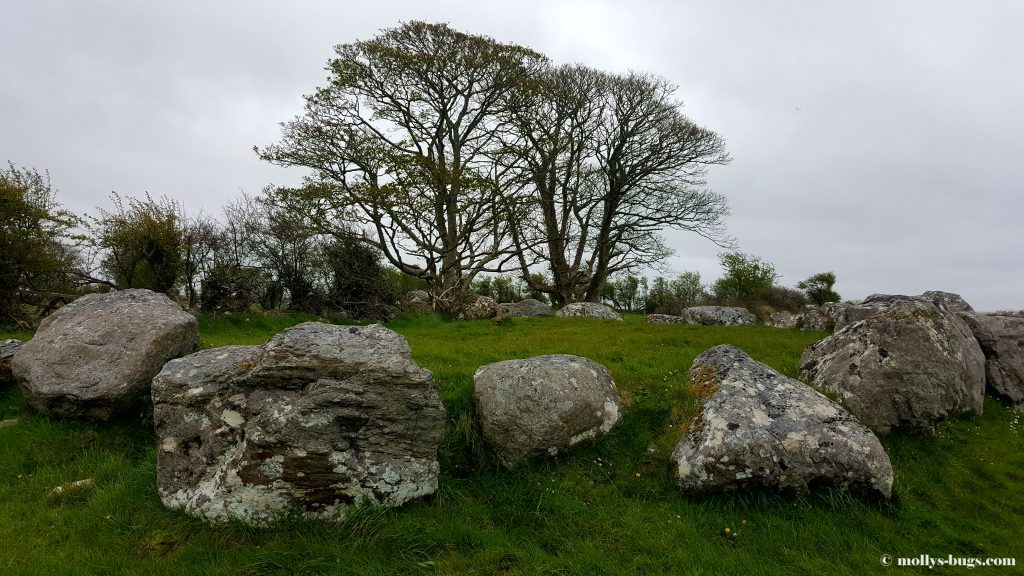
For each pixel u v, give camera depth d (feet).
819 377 30.22
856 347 29.27
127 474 22.15
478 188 82.33
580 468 23.31
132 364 25.29
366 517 19.11
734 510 21.18
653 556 18.80
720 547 19.33
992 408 32.09
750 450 21.44
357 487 19.48
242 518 18.80
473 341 48.47
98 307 28.30
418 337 52.19
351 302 67.56
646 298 156.04
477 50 91.45
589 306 84.53
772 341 46.06
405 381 20.15
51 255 47.65
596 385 25.41
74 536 18.71
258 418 19.21
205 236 58.85
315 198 70.33
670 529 20.08
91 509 20.12
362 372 19.90
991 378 33.71
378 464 19.86
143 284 56.54
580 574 17.53
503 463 23.13
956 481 24.90
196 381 20.21
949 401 27.84
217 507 18.81
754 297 131.03
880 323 29.22
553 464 23.44
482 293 154.92
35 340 27.02
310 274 67.05
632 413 26.63
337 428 19.45
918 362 27.55
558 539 19.63
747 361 27.17
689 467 21.70
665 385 29.43
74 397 24.70
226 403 19.95
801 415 23.12
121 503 20.26
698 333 52.16
